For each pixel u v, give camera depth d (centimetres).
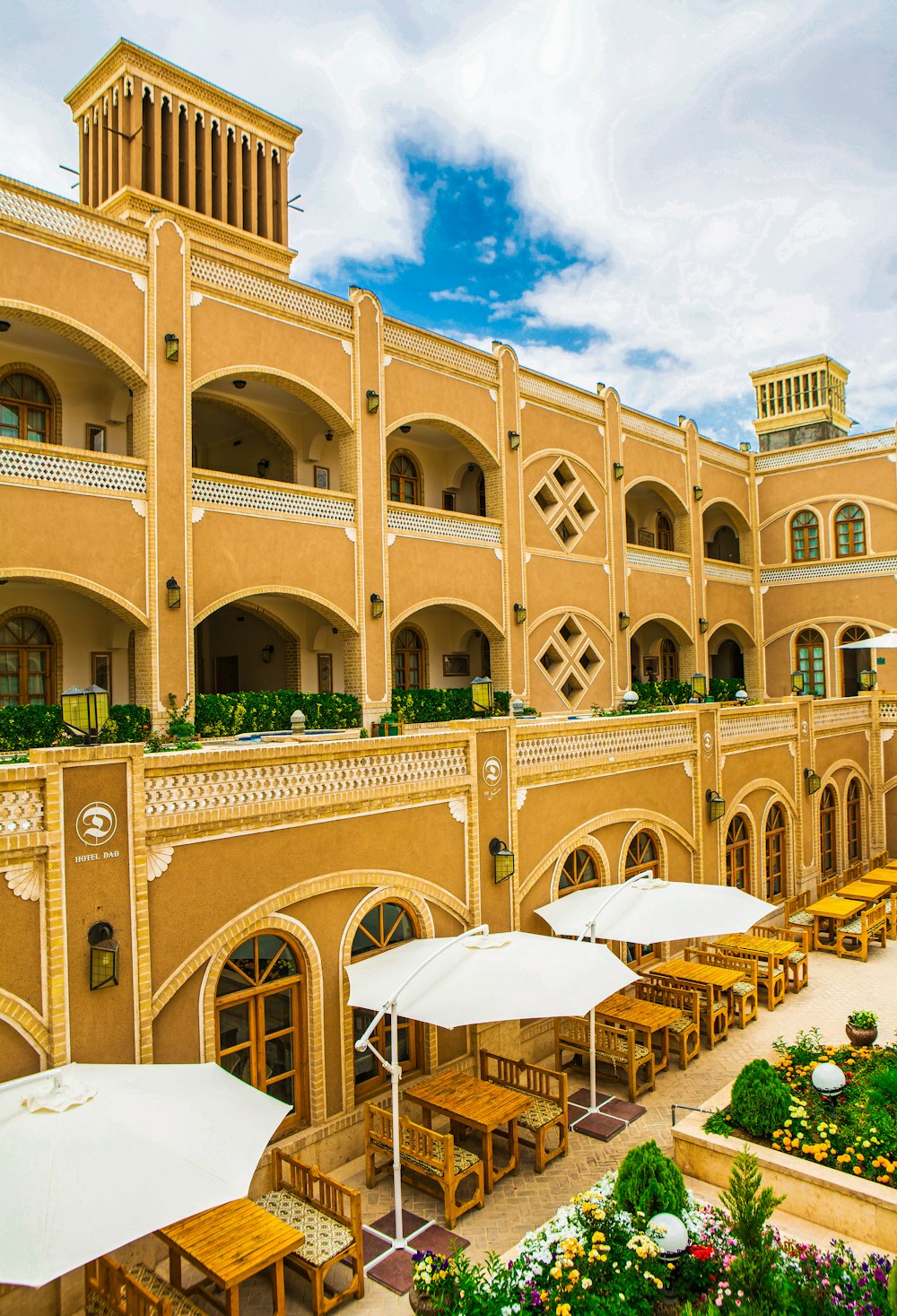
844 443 2908
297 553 1745
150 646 1516
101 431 1712
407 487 2311
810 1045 1170
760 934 1741
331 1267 848
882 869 2156
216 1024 921
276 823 983
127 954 837
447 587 2044
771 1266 646
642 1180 804
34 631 1672
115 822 834
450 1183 894
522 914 1309
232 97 2158
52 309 1426
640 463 2644
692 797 1709
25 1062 770
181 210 2053
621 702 2497
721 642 3219
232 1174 647
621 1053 1184
